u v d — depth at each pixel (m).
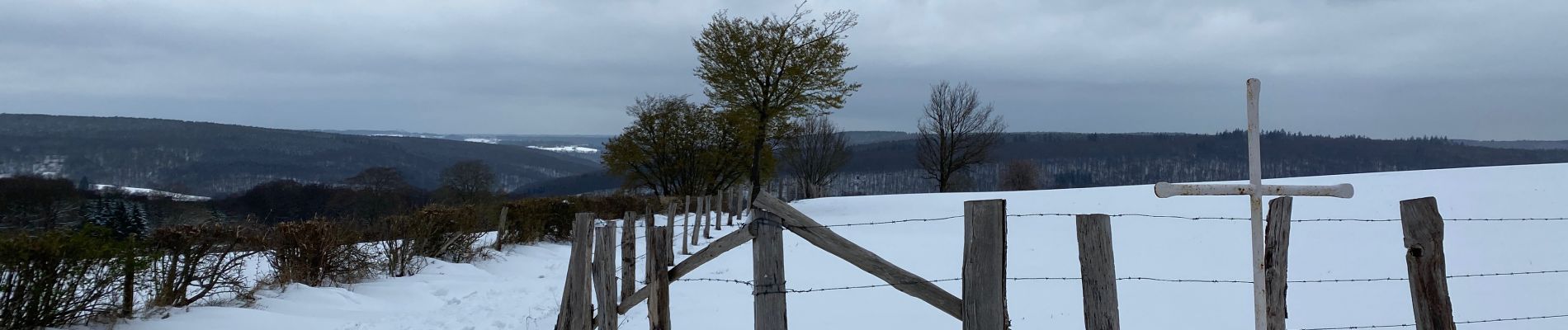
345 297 9.36
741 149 41.25
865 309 8.65
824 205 30.88
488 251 14.55
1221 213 19.55
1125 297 9.49
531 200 18.05
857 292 9.74
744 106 30.16
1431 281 4.68
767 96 30.28
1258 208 4.70
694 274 12.09
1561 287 9.16
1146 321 8.19
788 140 42.47
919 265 13.70
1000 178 81.62
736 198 26.91
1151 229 16.92
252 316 7.95
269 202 40.88
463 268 12.59
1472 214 16.14
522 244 16.73
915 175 98.75
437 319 8.57
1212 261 12.88
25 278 6.35
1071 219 19.86
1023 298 9.56
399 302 9.72
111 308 7.22
